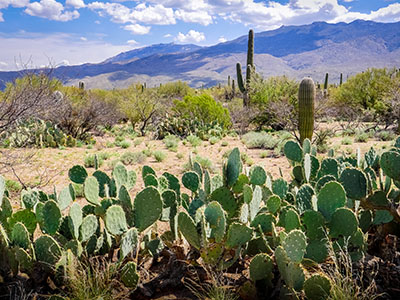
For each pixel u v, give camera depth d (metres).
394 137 12.88
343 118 21.25
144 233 3.15
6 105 6.30
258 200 2.86
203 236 2.47
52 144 11.22
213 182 3.27
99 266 2.60
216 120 16.59
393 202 2.89
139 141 13.30
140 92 20.83
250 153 10.66
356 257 2.54
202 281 2.64
